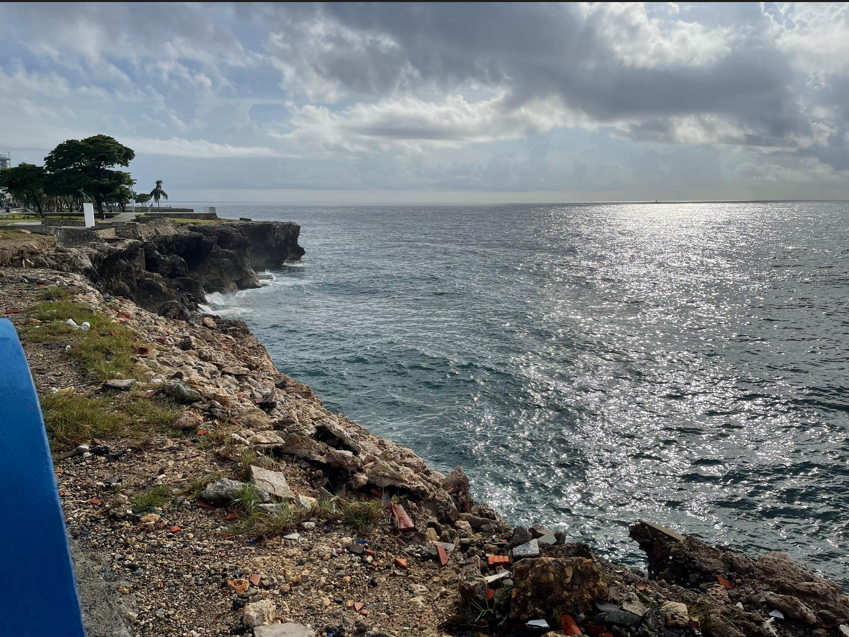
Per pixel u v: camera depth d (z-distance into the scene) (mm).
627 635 4676
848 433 28719
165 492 6465
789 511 21703
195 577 5102
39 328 12148
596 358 41406
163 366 11305
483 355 40844
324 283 76812
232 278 68438
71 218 65750
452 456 24984
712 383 36156
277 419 9797
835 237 175000
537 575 4891
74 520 5742
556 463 24797
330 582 5375
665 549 6566
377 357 39375
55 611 2566
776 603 5375
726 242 160250
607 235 193750
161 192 121375
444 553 6324
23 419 2807
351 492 7672
